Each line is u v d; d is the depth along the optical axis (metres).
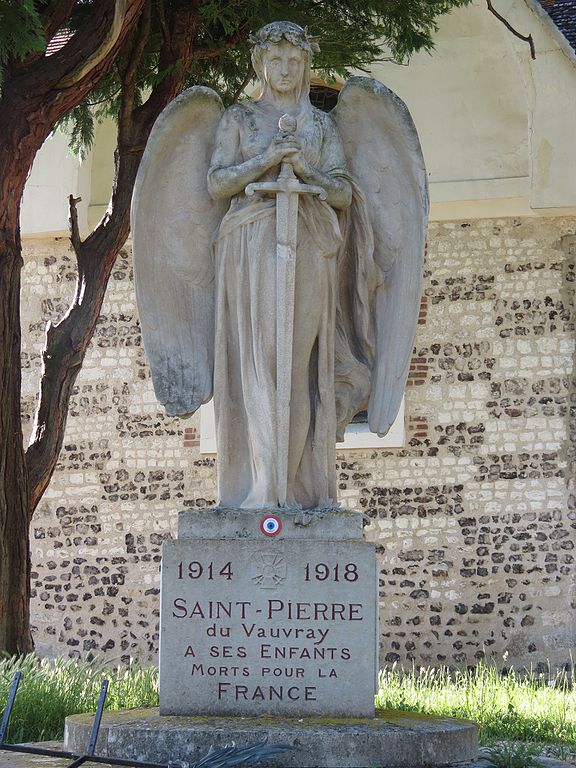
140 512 19.17
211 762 6.18
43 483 13.25
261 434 7.81
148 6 13.16
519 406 18.52
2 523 12.48
